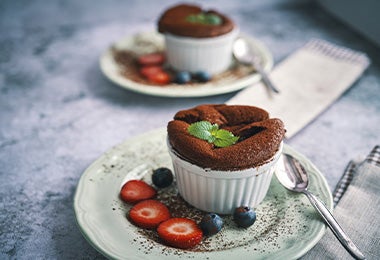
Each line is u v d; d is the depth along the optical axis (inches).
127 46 28.5
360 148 21.1
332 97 23.8
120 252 15.2
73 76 26.8
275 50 29.1
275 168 18.4
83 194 17.3
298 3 35.9
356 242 16.1
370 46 29.3
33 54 29.1
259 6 35.9
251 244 15.9
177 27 25.2
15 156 20.8
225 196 17.2
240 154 16.5
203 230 16.4
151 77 25.0
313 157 20.5
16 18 32.3
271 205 17.7
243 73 26.1
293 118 22.2
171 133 17.4
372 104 24.1
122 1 33.9
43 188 19.1
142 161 19.3
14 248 16.5
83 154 20.9
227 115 18.3
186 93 23.4
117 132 22.2
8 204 18.3
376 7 28.6
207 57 25.6
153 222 16.5
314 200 16.8
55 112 23.7
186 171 17.1
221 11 35.3
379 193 17.8
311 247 15.5
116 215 16.8
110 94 25.2
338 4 33.0
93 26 33.3
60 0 32.4
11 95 25.1
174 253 15.4
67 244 16.7
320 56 27.0
